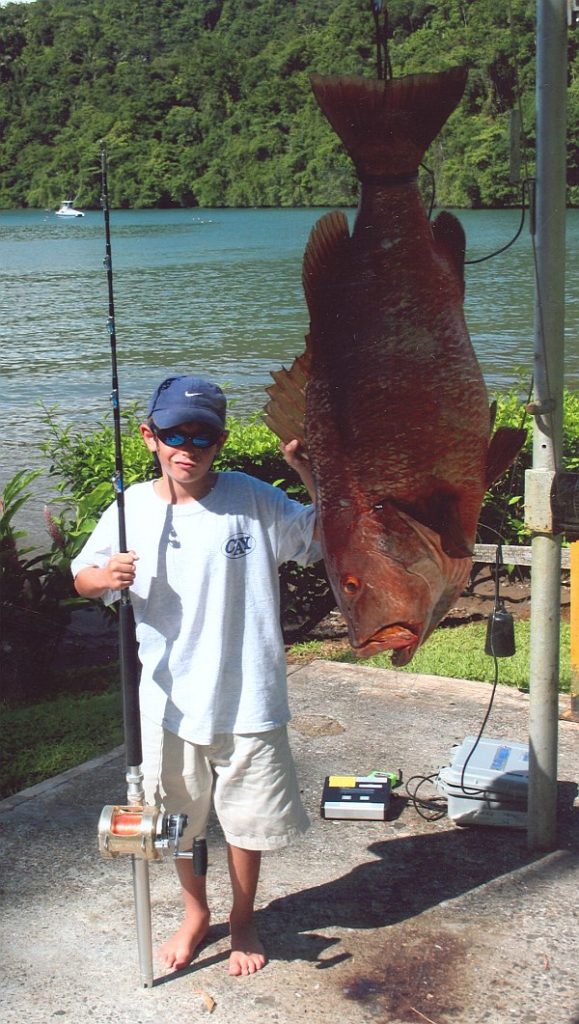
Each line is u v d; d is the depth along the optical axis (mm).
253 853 3180
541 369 3541
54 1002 3129
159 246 75125
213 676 3053
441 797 4262
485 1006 3072
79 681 6621
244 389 20328
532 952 3301
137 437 7293
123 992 3166
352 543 2398
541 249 3463
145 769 3158
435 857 3844
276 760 3107
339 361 2438
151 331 31016
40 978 3234
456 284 2445
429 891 3633
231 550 3051
